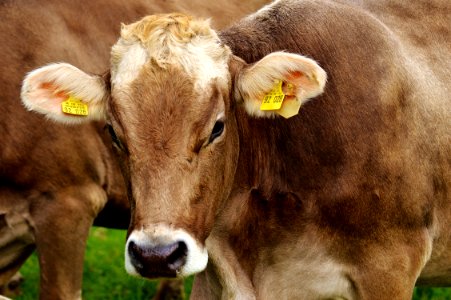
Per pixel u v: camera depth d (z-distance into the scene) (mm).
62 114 7266
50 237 9164
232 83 7172
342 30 7832
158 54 6902
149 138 6699
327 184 7605
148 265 6539
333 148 7590
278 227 7742
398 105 7711
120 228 9953
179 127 6719
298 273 7816
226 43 7711
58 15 9469
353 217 7609
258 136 7707
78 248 9250
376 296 7719
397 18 8266
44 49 9312
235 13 10430
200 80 6848
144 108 6750
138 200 6668
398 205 7664
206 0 10328
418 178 7742
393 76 7738
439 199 7965
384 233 7668
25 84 7156
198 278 8344
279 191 7711
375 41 7832
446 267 8344
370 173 7578
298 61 6965
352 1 8266
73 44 9461
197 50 6961
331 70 7684
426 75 8008
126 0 9867
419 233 7809
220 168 7012
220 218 7766
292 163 7664
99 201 9352
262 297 7879
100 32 9625
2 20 9289
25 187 9148
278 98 7125
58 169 9141
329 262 7719
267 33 7852
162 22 7082
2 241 9297
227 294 7898
